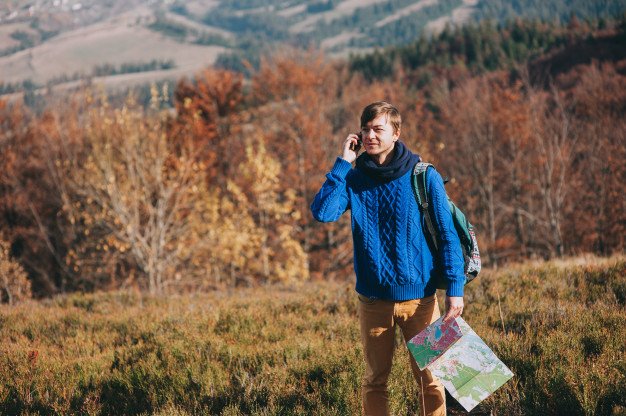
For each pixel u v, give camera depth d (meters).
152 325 6.25
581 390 3.43
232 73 42.31
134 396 4.33
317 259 29.38
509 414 3.50
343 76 57.72
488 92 41.75
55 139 29.84
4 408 4.18
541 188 31.75
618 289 5.82
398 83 64.19
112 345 5.87
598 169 32.78
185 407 3.98
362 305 3.01
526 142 35.22
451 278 2.77
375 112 2.81
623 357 3.80
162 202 19.80
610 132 34.03
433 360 2.77
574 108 39.84
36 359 5.17
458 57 104.50
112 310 8.20
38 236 30.91
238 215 20.89
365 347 3.04
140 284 22.12
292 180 31.55
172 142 23.31
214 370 4.60
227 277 21.89
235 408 3.79
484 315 5.50
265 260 20.56
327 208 2.89
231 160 34.88
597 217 32.16
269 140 34.91
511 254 33.03
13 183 32.41
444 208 2.80
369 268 2.89
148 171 20.02
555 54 74.12
